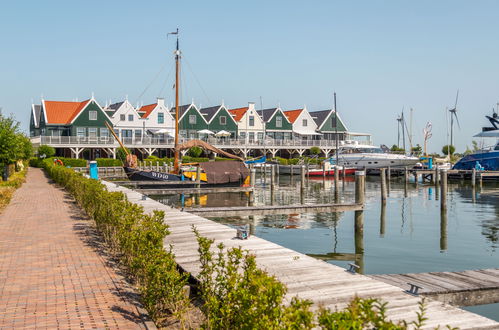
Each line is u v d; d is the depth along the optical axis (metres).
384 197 27.42
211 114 72.31
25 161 51.38
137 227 9.09
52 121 61.09
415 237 19.64
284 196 37.69
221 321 5.21
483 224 23.12
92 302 7.16
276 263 9.27
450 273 10.11
